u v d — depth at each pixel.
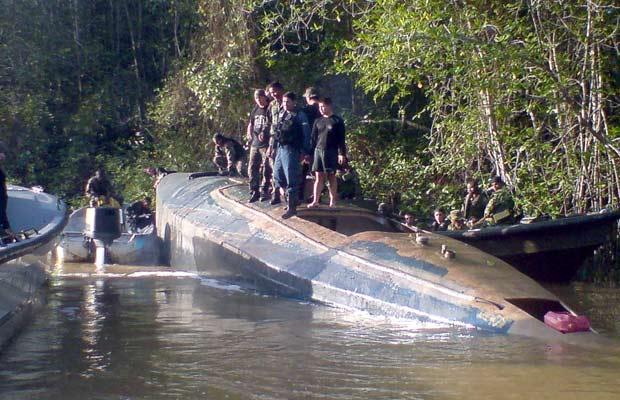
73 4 23.94
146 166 21.50
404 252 10.52
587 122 13.53
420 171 17.36
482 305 9.21
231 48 20.45
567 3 13.88
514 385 6.92
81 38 24.05
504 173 15.09
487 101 14.55
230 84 19.92
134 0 24.19
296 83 20.31
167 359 7.87
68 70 23.64
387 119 19.14
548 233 12.76
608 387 6.85
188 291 12.10
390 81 16.28
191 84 20.41
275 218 12.57
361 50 17.36
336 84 20.62
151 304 10.95
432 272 9.99
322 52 20.28
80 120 22.38
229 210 13.66
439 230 14.83
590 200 14.54
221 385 7.00
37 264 11.16
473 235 12.84
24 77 22.83
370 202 14.58
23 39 23.11
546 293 9.54
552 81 13.41
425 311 9.57
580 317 8.88
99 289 12.33
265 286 11.89
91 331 9.18
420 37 13.09
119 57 24.34
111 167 21.70
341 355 7.96
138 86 23.80
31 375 7.37
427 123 19.11
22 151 21.83
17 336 8.94
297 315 10.05
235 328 9.29
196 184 15.51
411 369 7.42
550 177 14.88
